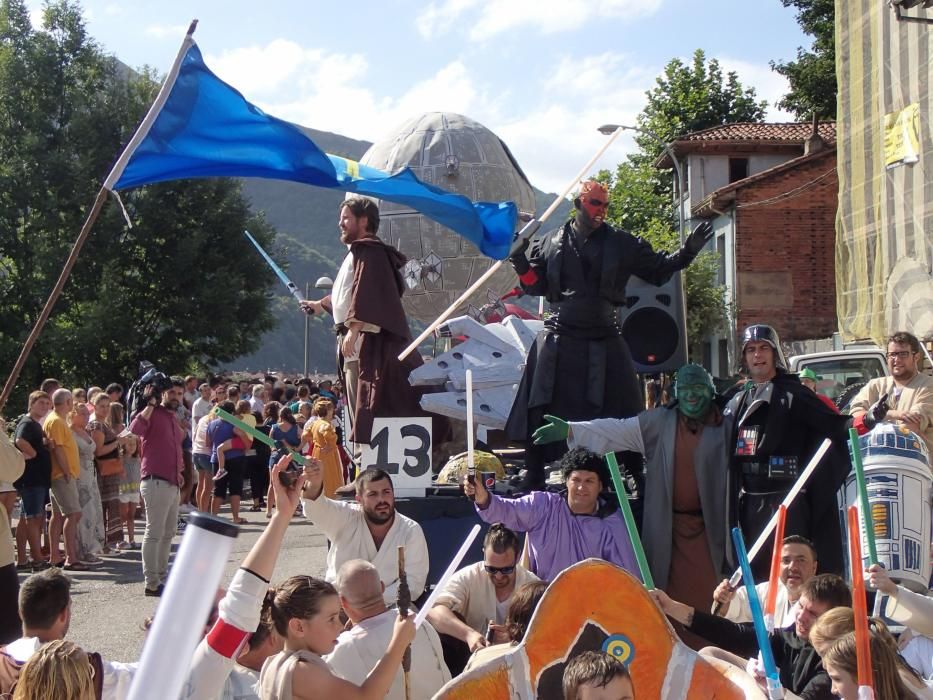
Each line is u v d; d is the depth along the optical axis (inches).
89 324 1421.0
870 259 793.6
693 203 1455.5
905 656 175.8
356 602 183.3
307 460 172.2
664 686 147.8
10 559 254.4
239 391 663.8
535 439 238.4
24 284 1483.8
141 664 83.7
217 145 225.3
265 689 152.1
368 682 142.6
